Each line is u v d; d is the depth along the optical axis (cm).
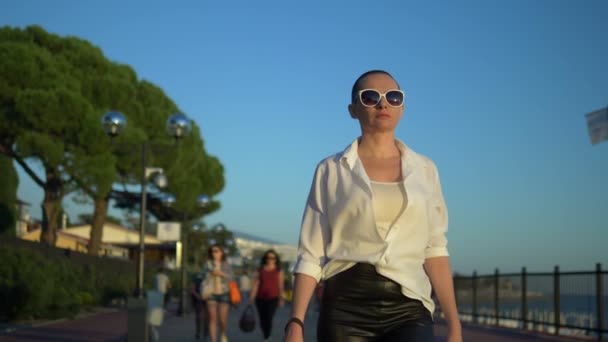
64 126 3566
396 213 335
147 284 3778
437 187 357
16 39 3984
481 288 2320
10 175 3612
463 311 2519
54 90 3572
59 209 3950
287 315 3181
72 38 4134
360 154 351
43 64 3684
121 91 4016
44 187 3781
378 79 356
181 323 2428
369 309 331
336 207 339
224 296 1412
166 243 6128
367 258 330
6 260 2066
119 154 3897
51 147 3466
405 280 331
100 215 4288
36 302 2070
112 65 4256
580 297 1633
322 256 346
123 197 4528
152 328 1417
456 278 2620
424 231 340
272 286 1462
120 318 2503
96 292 2991
